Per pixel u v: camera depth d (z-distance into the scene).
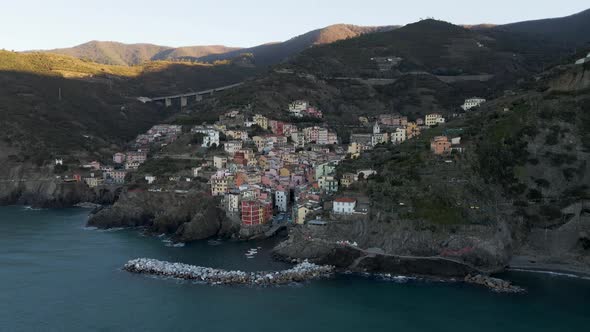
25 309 164.62
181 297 173.50
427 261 196.38
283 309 164.25
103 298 172.75
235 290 179.62
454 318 157.62
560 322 154.62
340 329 150.62
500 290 178.88
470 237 197.25
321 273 195.25
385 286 183.62
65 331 149.88
